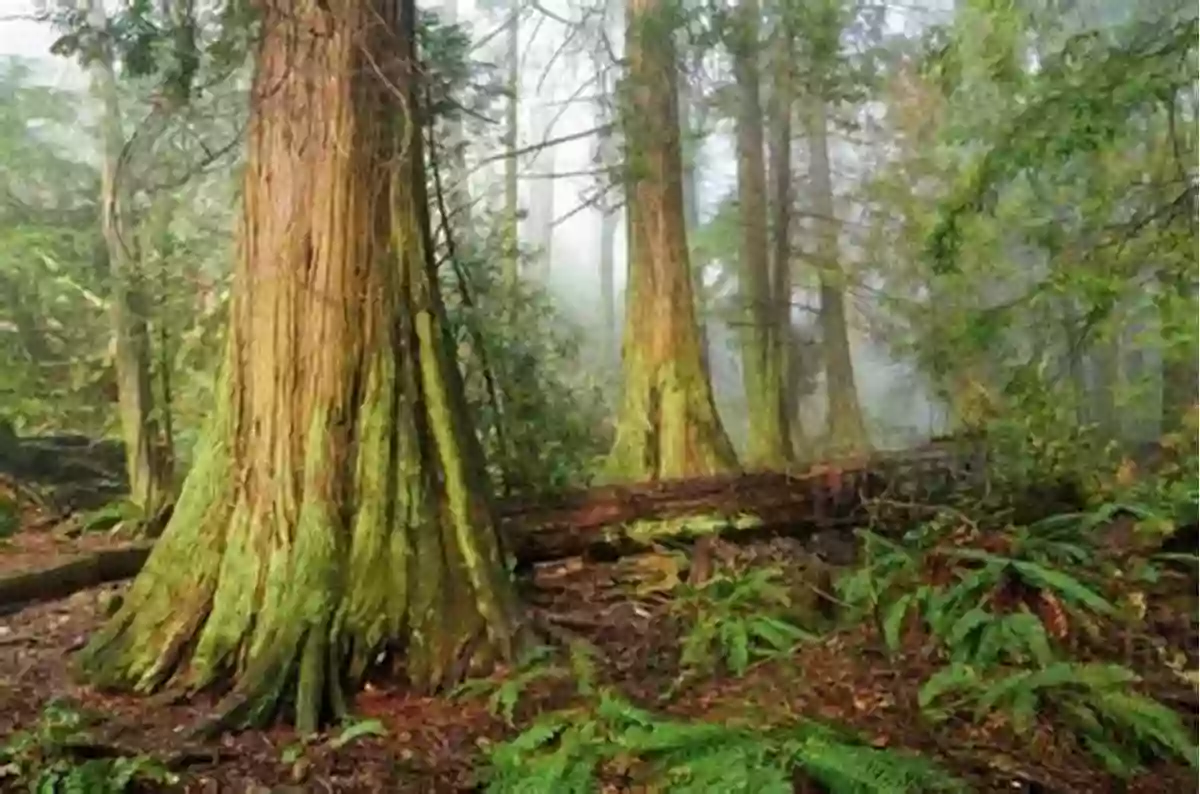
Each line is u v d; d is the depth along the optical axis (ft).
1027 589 17.98
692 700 15.98
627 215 35.14
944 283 37.52
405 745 14.93
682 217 34.22
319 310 17.11
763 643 18.21
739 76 39.91
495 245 34.86
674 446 33.01
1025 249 35.19
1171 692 15.60
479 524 18.06
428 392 17.92
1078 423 27.04
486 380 28.19
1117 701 14.37
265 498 17.11
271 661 16.11
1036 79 22.63
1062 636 16.87
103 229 33.24
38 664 18.33
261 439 17.24
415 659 16.84
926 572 19.48
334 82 17.21
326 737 15.25
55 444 37.14
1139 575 19.29
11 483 33.32
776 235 44.21
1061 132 19.39
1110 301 20.76
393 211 17.63
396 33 18.03
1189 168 23.09
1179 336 20.33
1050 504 24.67
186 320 33.86
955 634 16.67
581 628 19.42
